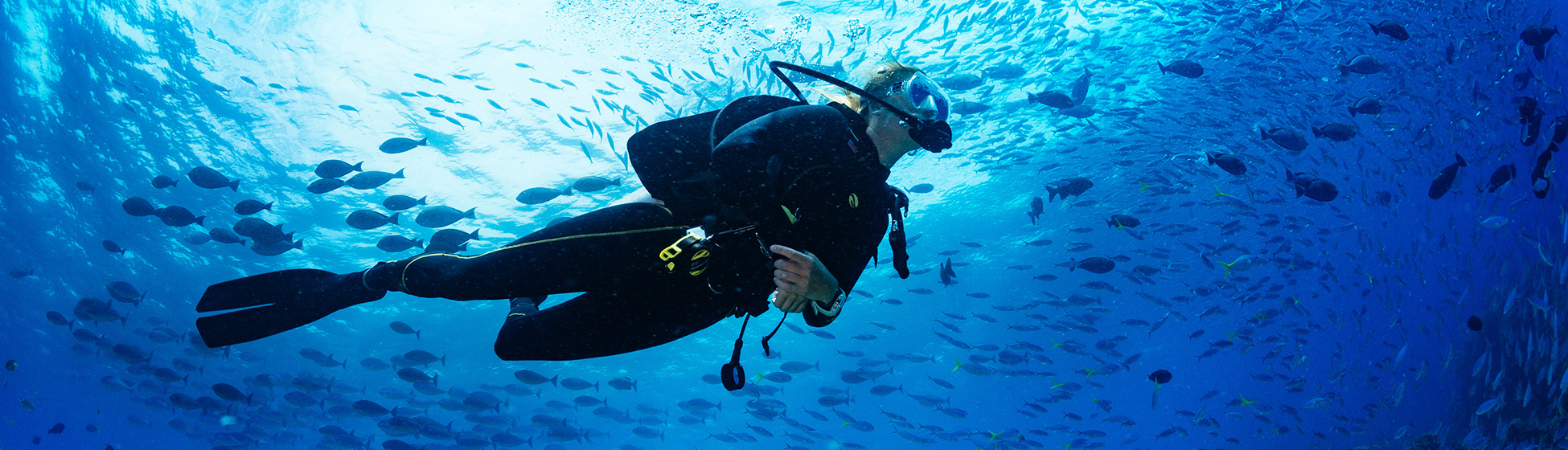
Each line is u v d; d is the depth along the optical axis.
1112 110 15.52
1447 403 22.62
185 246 19.41
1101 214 20.77
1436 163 18.09
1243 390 30.05
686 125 1.55
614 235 1.47
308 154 16.03
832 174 1.46
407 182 16.36
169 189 17.42
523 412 31.05
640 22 13.59
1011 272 24.59
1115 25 14.44
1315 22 15.23
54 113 16.20
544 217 17.27
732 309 1.58
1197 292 16.06
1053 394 15.99
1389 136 17.69
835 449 33.66
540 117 15.10
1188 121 16.25
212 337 1.51
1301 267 13.28
